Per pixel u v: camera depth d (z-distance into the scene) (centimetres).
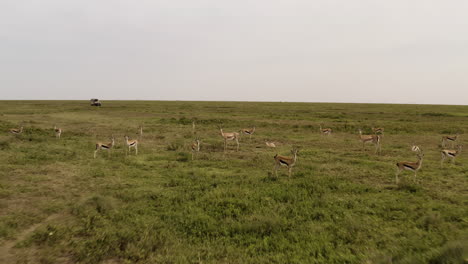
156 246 591
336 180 1059
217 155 1564
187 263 526
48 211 759
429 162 1371
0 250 566
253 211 772
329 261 530
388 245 582
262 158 1478
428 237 612
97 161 1356
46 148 1625
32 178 1028
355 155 1556
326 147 1836
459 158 1480
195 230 659
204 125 2983
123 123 3116
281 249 579
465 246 489
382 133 2264
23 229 662
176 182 1038
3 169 1134
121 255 556
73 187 966
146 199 866
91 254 554
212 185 1014
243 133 2366
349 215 734
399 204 814
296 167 1287
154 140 2105
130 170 1209
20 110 4641
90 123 3091
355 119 3534
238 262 532
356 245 591
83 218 716
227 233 648
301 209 789
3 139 1880
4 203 786
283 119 3534
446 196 873
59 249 569
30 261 532
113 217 723
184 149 1741
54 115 3903
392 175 1135
